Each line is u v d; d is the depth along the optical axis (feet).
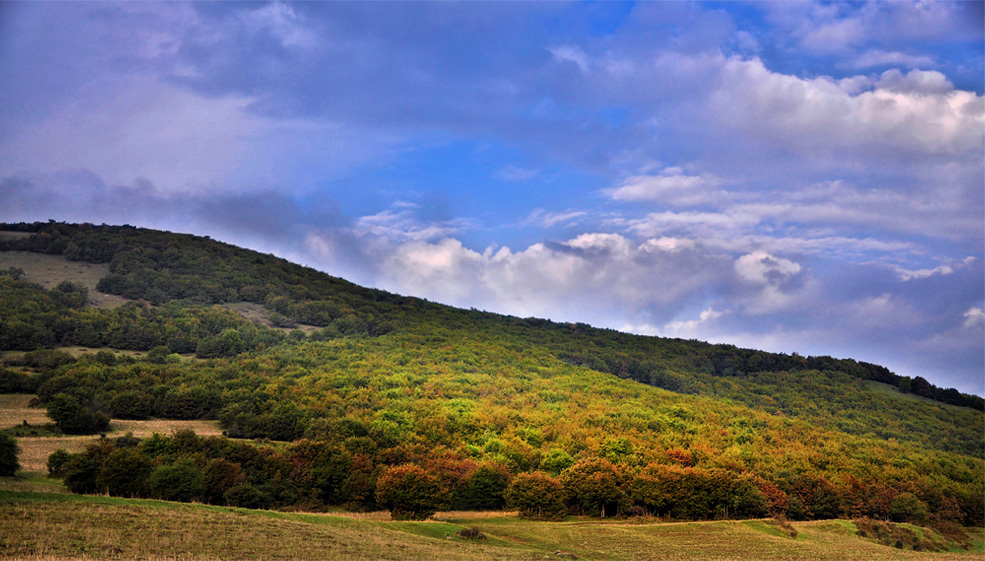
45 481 300.81
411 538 247.50
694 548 309.42
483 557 230.27
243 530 199.31
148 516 194.80
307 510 326.03
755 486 403.95
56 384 468.34
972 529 476.13
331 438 425.28
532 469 435.94
